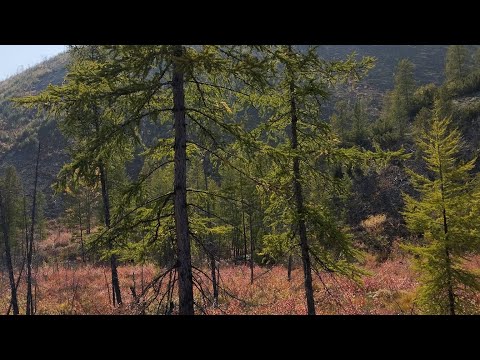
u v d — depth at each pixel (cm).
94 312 1778
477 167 3744
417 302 1327
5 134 8069
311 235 1174
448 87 5256
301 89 1046
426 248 1292
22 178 6719
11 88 11425
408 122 5156
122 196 833
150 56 719
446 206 1262
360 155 1083
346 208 4038
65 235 5197
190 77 820
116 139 783
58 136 7600
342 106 5759
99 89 715
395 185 4094
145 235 895
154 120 795
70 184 724
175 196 832
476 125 4241
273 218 1184
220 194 920
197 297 1387
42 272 3094
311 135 1133
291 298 1936
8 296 2277
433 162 1316
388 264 2880
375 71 9619
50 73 11681
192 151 980
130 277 2761
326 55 10794
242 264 3447
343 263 1177
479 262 2239
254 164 865
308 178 1173
